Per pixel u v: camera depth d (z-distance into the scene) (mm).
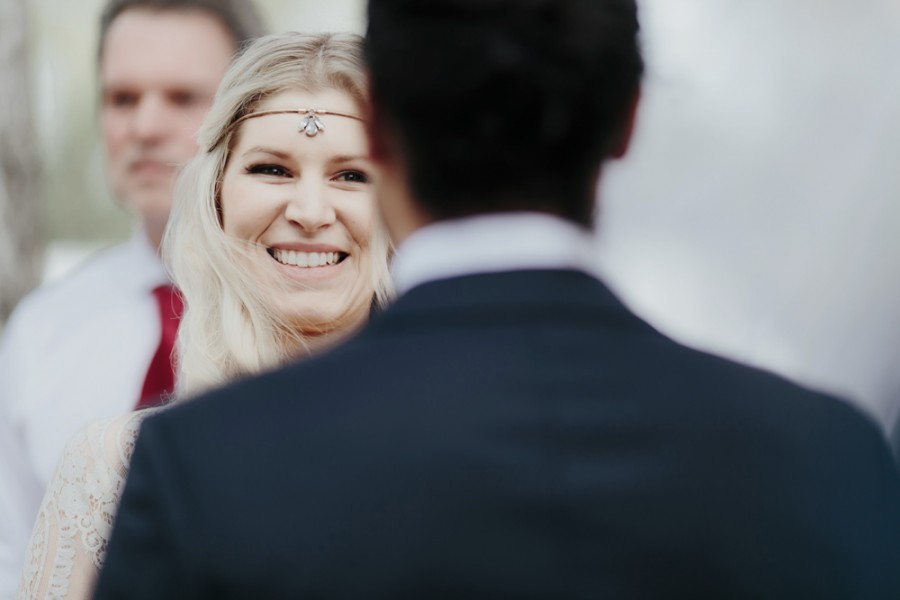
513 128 1552
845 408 1619
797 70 4695
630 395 1527
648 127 4676
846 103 4637
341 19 3057
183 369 2857
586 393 1521
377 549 1445
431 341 1557
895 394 4375
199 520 1484
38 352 4145
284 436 1512
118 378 4086
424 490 1463
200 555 1471
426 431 1489
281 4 8375
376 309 2926
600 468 1483
